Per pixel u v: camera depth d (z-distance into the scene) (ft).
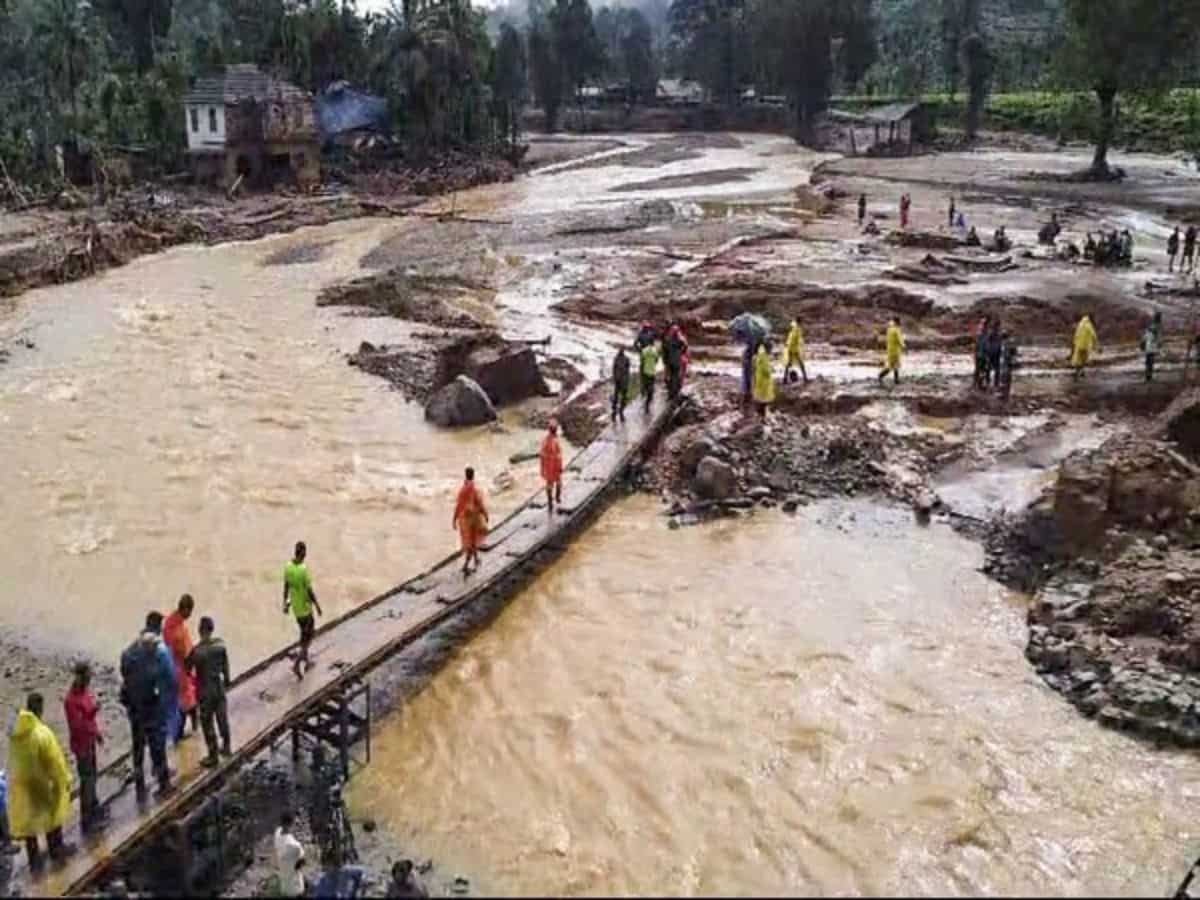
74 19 278.46
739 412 99.55
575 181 309.42
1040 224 201.87
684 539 80.23
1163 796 52.42
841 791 53.11
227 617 72.08
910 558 76.33
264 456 100.37
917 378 108.47
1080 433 94.84
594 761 55.72
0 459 100.42
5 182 230.07
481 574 70.33
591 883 47.34
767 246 184.44
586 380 117.08
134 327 147.02
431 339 136.26
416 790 53.88
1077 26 245.45
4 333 143.54
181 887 47.21
